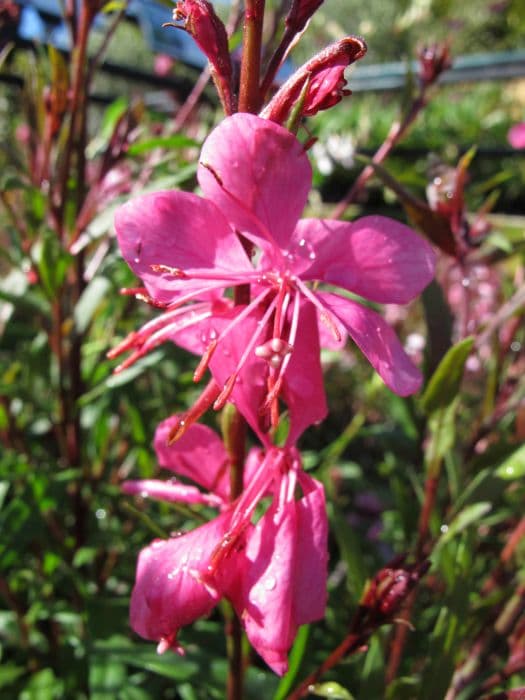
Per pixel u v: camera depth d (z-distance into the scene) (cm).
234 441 8
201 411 8
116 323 18
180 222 8
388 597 9
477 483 11
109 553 17
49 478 14
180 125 19
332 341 9
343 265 8
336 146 27
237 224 7
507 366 18
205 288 8
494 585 14
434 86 18
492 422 14
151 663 12
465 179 13
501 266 25
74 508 16
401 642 12
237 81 10
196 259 8
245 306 8
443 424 11
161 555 8
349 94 7
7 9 18
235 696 10
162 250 8
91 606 13
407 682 10
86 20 15
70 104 15
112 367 15
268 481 8
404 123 16
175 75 34
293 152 7
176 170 18
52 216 15
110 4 15
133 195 14
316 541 7
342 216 20
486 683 12
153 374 19
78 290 16
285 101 7
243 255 8
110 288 16
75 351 15
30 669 16
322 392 8
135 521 18
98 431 17
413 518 14
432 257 7
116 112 17
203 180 7
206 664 12
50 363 17
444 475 16
